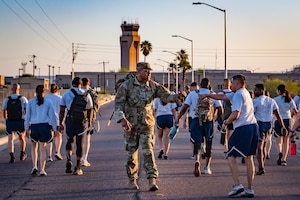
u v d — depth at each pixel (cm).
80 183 1066
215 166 1302
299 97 1422
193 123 1160
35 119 1152
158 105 1438
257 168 1288
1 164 1348
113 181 1088
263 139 1204
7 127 1391
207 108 1156
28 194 958
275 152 1633
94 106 1316
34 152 1175
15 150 1689
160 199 909
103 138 2105
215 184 1053
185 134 2270
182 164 1335
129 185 1002
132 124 978
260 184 1062
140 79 982
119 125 2941
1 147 1788
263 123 1216
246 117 930
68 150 1190
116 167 1284
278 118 1245
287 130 1344
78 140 1172
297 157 1509
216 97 984
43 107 1153
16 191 988
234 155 930
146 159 985
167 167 1282
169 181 1085
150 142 990
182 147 1747
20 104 1386
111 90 12769
